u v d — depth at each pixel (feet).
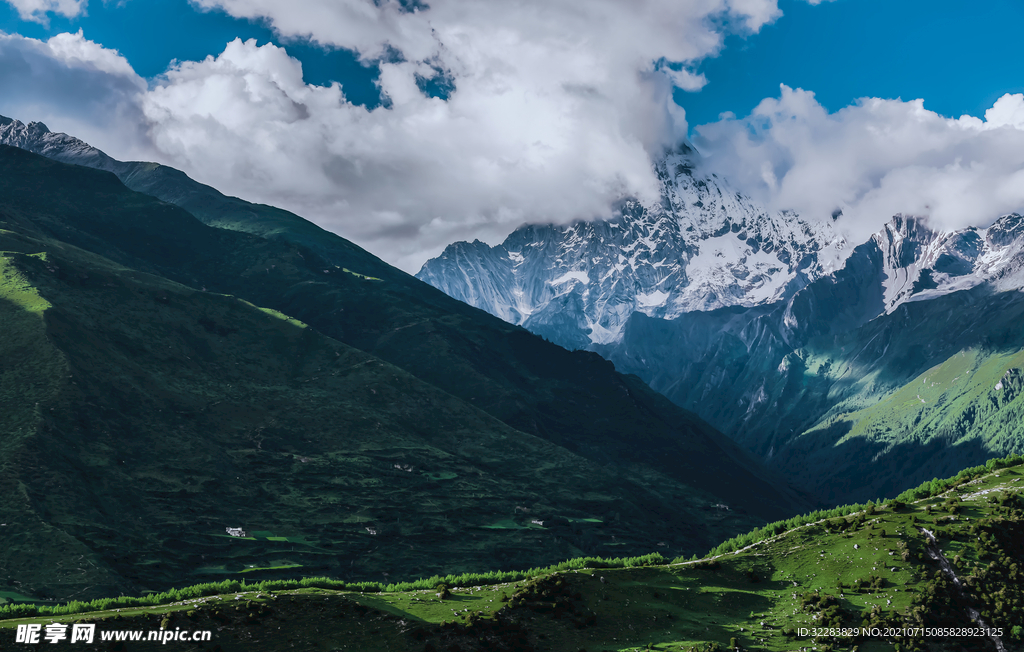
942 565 344.49
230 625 325.83
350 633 327.67
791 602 346.33
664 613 343.46
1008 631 313.94
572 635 329.52
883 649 308.60
